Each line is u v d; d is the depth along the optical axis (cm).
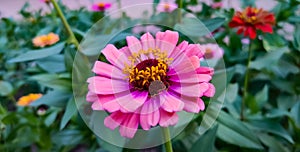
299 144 46
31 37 69
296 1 53
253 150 43
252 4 64
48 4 64
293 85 55
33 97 50
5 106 57
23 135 45
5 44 64
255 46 56
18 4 112
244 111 49
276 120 49
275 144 45
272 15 48
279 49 51
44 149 45
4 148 45
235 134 37
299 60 58
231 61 56
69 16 61
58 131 45
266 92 51
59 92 38
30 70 56
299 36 54
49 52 36
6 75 62
